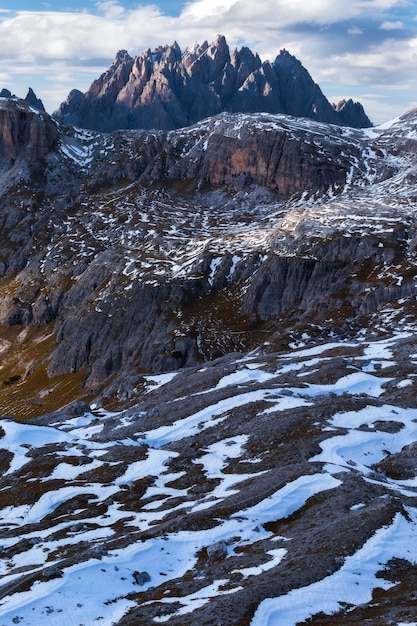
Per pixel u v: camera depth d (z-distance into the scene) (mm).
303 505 75000
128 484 95250
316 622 50844
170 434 115250
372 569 58594
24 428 121562
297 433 101125
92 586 59250
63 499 92375
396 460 90250
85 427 138250
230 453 100250
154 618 53250
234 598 53688
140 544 67438
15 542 78188
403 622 49375
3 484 101625
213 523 71500
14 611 54938
